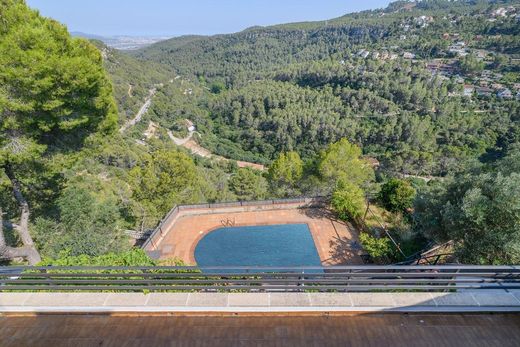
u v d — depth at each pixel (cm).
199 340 321
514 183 604
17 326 343
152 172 1284
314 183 1633
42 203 925
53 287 371
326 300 360
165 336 327
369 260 891
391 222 1036
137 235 1170
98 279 393
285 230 1038
